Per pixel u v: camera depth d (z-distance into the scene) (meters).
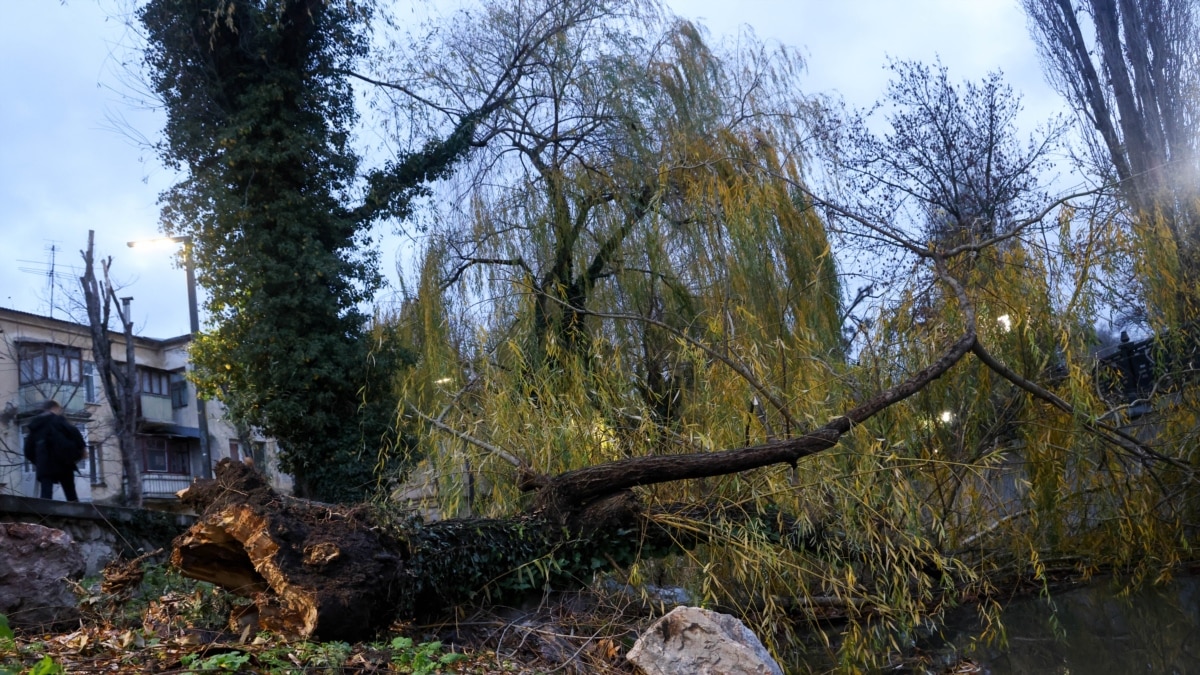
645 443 7.84
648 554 6.94
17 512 6.89
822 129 12.08
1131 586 8.71
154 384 35.09
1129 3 15.55
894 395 6.97
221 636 5.11
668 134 12.09
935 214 19.45
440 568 5.93
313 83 14.63
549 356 8.45
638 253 10.73
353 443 12.90
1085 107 16.67
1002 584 8.90
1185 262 9.08
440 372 9.16
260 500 5.40
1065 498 8.41
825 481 7.07
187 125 13.80
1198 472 8.61
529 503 7.45
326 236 14.17
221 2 13.20
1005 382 8.65
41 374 27.16
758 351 8.09
